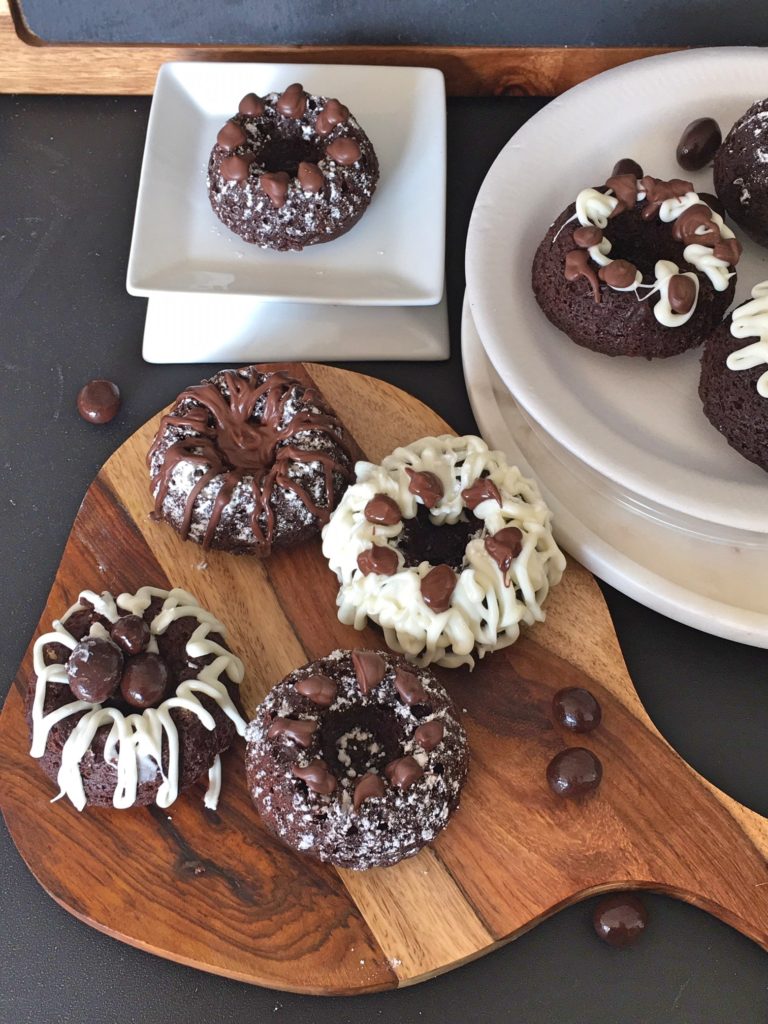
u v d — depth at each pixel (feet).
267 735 1.48
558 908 1.49
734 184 1.83
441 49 2.05
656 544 1.70
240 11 1.98
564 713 1.57
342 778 1.47
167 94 1.99
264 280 1.90
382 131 2.01
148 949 1.46
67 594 1.66
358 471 1.66
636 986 1.50
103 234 2.02
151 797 1.50
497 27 2.02
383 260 1.92
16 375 1.89
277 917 1.47
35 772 1.54
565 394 1.70
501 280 1.79
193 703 1.49
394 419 1.80
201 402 1.71
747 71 1.98
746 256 1.89
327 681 1.50
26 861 1.49
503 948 1.51
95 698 1.47
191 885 1.48
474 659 1.63
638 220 1.79
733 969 1.51
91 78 2.10
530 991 1.49
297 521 1.66
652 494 1.61
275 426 1.70
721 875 1.50
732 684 1.68
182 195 1.95
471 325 1.86
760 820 1.53
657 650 1.70
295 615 1.67
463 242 2.03
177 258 1.91
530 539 1.60
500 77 2.11
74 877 1.48
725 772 1.61
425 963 1.44
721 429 1.70
